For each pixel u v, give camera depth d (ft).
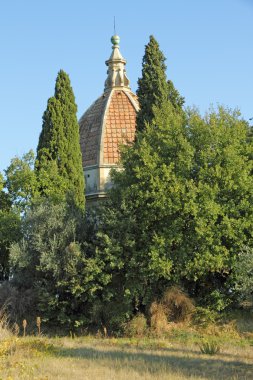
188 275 106.83
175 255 106.32
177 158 109.60
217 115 117.19
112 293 107.65
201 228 103.76
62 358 71.61
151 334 104.53
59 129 145.28
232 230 104.83
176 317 109.19
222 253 105.91
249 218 106.63
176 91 141.49
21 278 115.75
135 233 108.58
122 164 117.50
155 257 103.60
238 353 81.20
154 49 142.61
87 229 114.83
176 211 106.63
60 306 110.93
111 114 206.28
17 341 81.20
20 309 110.93
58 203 126.11
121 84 216.13
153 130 116.88
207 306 111.14
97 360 70.44
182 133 113.50
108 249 104.99
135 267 106.93
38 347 79.00
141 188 108.78
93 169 188.75
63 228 113.09
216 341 96.78
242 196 108.68
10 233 125.49
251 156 114.42
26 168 134.21
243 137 113.91
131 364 67.56
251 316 110.83
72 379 58.39
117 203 111.75
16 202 133.08
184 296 108.68
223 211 106.42
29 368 63.36
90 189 187.01
